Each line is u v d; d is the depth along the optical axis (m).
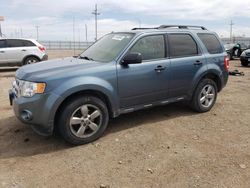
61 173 3.89
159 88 5.55
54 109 4.41
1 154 4.44
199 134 5.21
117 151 4.53
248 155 4.37
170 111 6.51
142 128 5.47
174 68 5.70
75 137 4.64
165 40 5.68
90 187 3.57
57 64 5.11
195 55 6.11
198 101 6.26
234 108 6.85
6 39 14.34
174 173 3.87
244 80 11.19
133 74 5.15
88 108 4.75
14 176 3.82
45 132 4.54
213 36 6.61
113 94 4.95
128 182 3.67
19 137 5.07
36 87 4.38
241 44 23.03
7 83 10.73
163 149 4.59
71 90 4.48
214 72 6.36
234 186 3.56
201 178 3.74
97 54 5.51
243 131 5.37
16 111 4.63
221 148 4.62
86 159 4.28
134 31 5.59
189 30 6.19
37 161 4.22
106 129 5.41
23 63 14.60
